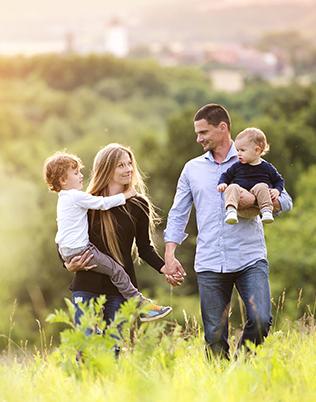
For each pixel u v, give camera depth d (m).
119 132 130.12
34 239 53.09
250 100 138.62
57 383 6.85
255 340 8.48
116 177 8.54
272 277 36.44
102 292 8.36
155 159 50.22
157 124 144.38
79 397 6.43
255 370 6.93
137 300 7.13
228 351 8.79
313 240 37.16
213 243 8.77
